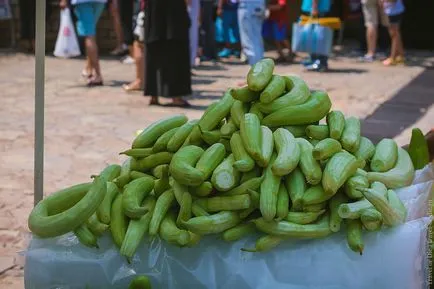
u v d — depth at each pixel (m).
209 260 2.20
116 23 12.46
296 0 14.80
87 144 6.29
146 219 2.23
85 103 8.12
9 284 3.49
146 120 7.27
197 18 10.55
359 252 2.16
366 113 7.83
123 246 2.15
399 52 11.99
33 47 12.68
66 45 9.62
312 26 10.80
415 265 2.21
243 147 2.25
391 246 2.18
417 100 8.70
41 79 2.78
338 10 11.01
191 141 2.41
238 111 2.40
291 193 2.21
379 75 10.76
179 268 2.20
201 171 2.20
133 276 2.21
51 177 5.30
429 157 3.15
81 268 2.21
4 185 5.09
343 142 2.38
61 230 2.17
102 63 11.74
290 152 2.22
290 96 2.40
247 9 9.66
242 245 2.21
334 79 10.29
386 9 11.72
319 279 2.19
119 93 8.80
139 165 2.48
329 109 2.46
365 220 2.12
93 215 2.25
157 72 7.73
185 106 7.98
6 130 6.77
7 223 4.33
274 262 2.18
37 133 2.82
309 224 2.19
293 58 12.56
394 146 2.53
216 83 9.81
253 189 2.20
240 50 12.93
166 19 7.50
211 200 2.21
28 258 2.24
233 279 2.19
